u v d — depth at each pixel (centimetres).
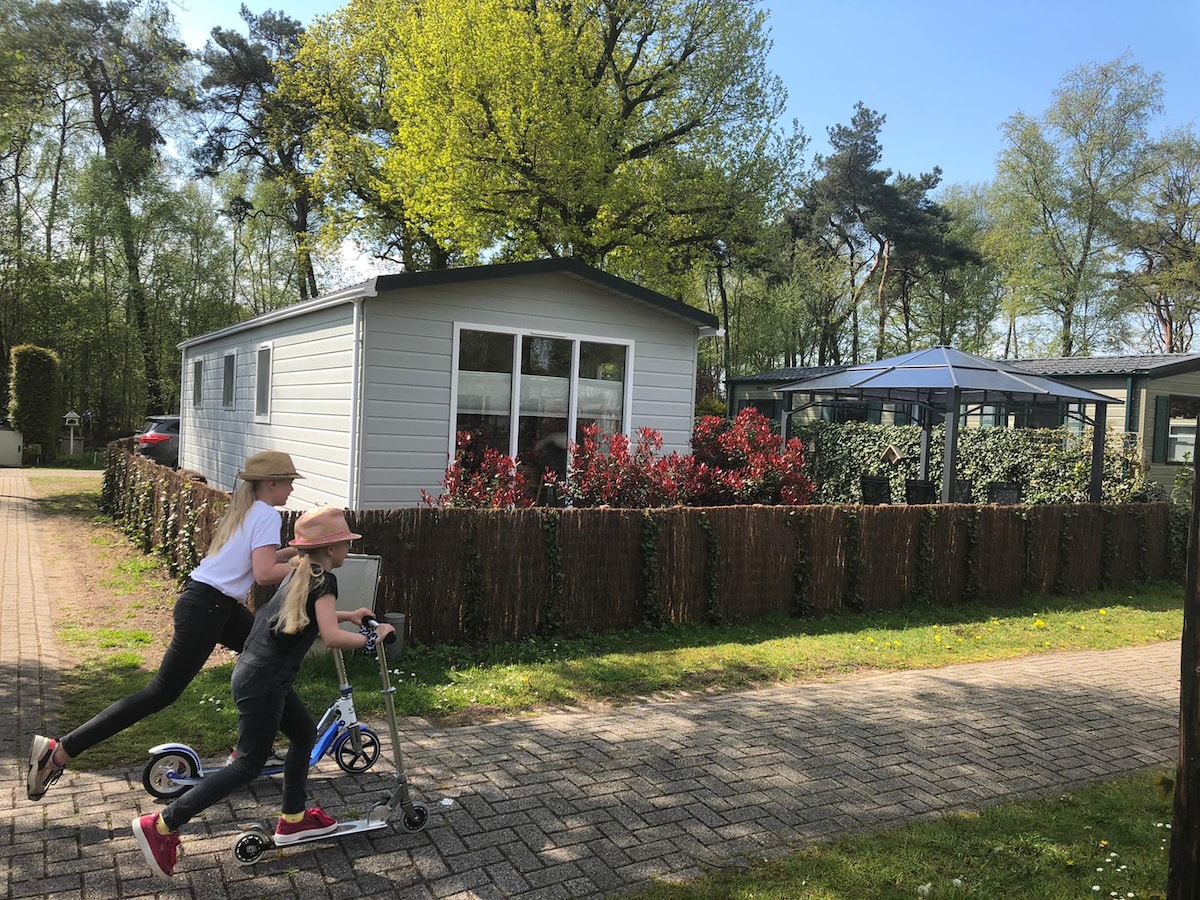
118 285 2909
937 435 1678
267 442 1181
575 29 1953
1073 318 3506
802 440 1989
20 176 2956
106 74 2783
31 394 2447
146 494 1073
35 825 338
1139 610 993
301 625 309
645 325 1061
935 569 948
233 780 303
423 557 649
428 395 916
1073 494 1472
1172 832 267
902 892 316
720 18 1992
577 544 717
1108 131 3334
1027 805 406
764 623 812
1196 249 3341
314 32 2603
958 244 3841
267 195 3353
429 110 1888
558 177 1855
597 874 321
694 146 2030
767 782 420
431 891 303
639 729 495
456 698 537
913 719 538
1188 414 1842
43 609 745
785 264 3669
